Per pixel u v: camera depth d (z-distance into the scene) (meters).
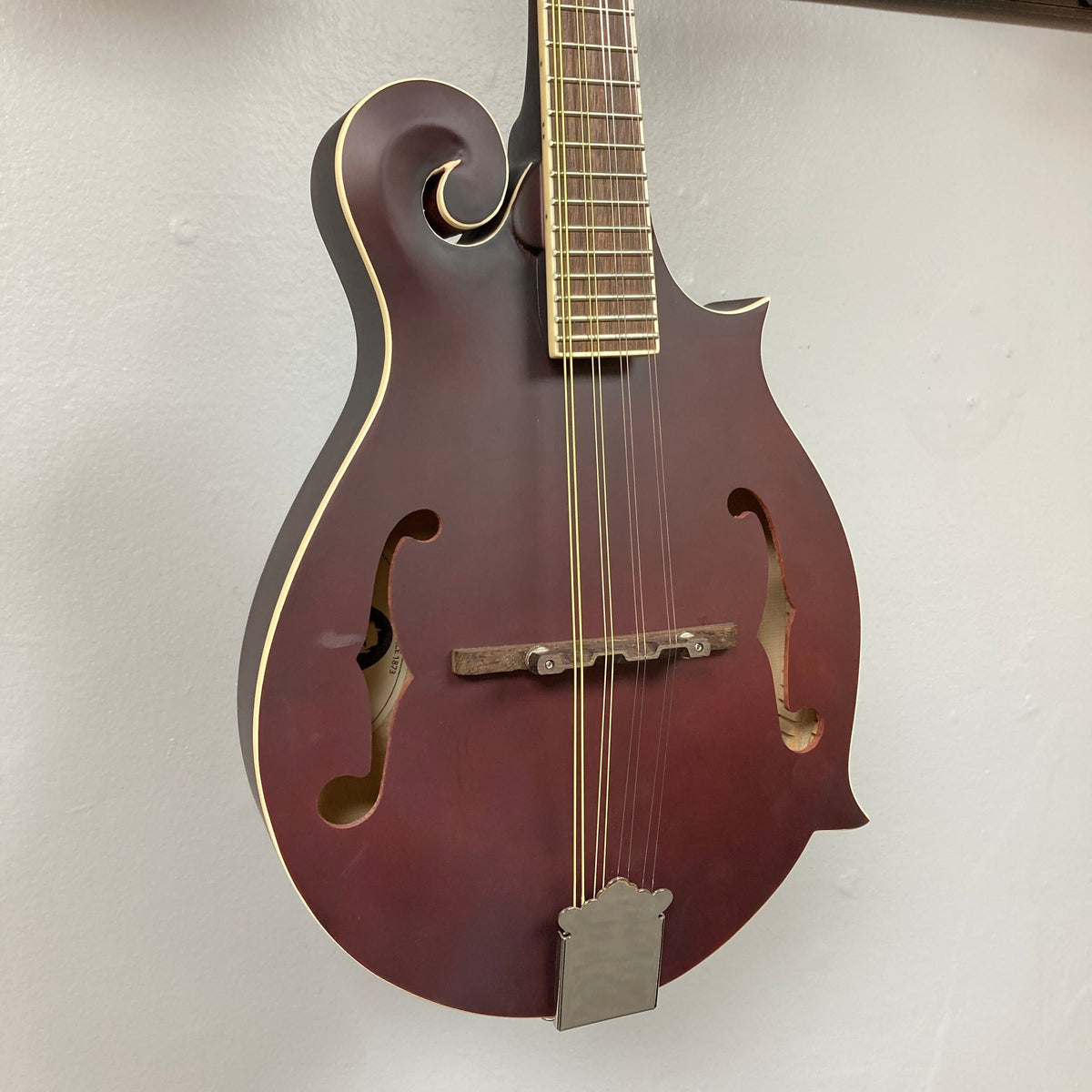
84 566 0.77
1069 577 1.10
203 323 0.79
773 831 0.71
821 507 0.72
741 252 0.93
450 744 0.61
